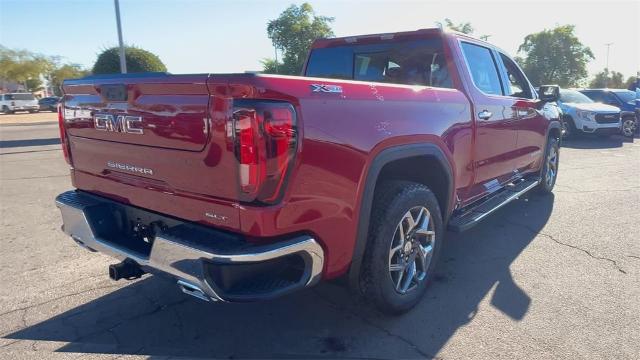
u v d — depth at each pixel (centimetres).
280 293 234
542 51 4028
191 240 232
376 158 275
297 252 234
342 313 333
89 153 314
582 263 420
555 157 673
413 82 418
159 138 252
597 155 1099
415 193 308
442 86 398
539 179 599
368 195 271
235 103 215
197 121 230
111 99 277
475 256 440
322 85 244
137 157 272
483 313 330
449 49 391
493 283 380
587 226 528
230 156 219
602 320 318
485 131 415
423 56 408
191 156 238
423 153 318
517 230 516
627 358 274
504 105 454
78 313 337
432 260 344
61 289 377
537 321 318
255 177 216
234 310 339
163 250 241
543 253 446
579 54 3975
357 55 453
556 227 525
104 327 317
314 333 307
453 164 360
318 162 238
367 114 269
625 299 349
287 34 3284
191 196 245
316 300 352
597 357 276
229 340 300
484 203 448
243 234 226
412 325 315
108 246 285
